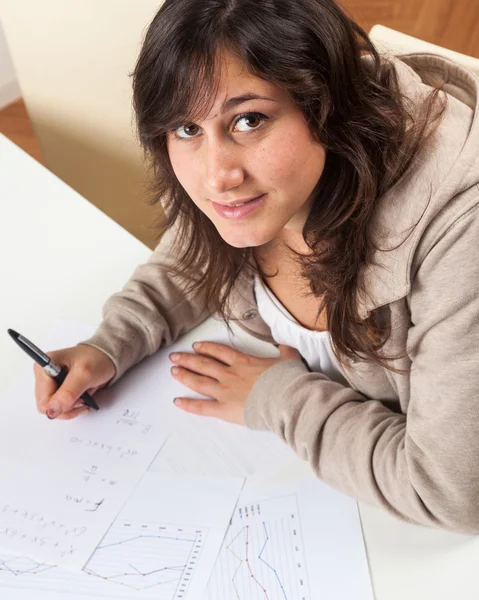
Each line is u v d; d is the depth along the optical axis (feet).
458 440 2.42
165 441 3.06
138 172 5.23
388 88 2.45
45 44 4.93
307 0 2.05
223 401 3.13
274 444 2.99
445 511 2.47
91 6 4.60
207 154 2.25
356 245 2.52
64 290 3.68
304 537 2.64
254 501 2.79
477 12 8.78
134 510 2.82
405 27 8.66
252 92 2.05
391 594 2.45
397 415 2.83
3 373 3.37
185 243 3.19
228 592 2.53
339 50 2.12
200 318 3.54
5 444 3.11
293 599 2.47
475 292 2.34
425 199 2.37
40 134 5.47
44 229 4.00
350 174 2.43
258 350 3.42
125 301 3.41
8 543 2.77
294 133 2.16
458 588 2.42
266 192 2.26
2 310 3.62
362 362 2.84
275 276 3.10
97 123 5.16
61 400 3.11
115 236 3.92
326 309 2.77
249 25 1.96
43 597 2.59
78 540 2.75
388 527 2.63
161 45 2.06
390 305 2.60
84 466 3.00
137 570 2.63
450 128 2.46
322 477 2.79
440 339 2.44
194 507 2.80
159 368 3.38
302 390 2.94
